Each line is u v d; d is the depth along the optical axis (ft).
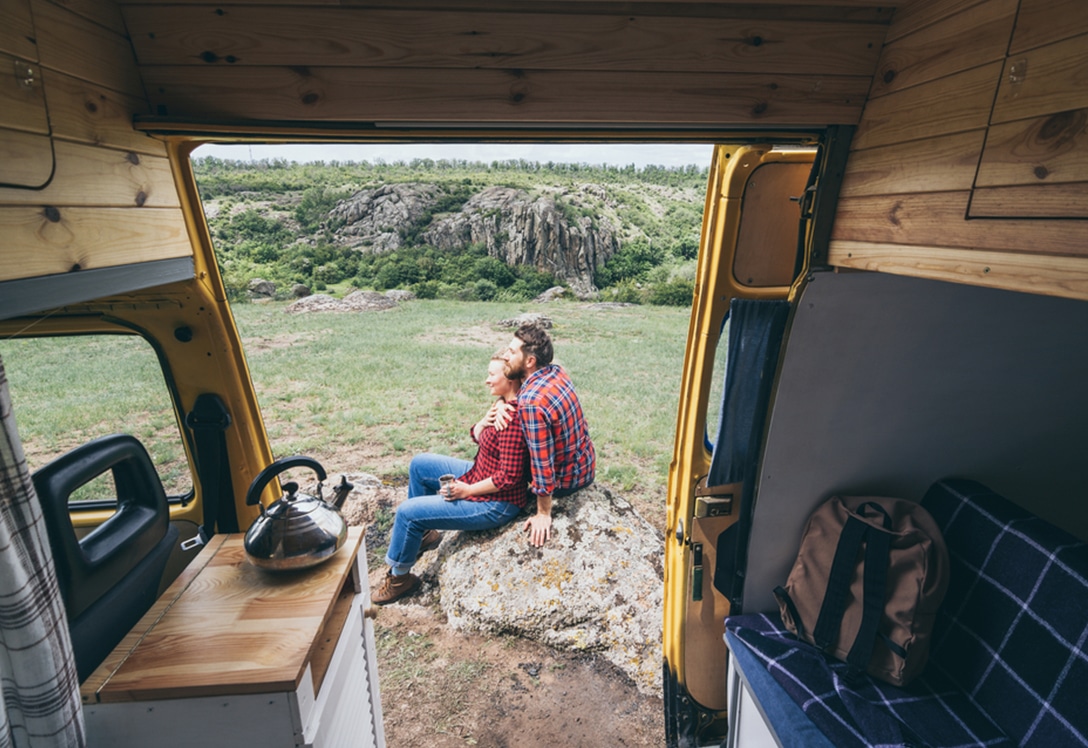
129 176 4.36
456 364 40.98
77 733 3.39
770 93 4.75
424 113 4.50
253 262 121.90
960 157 3.87
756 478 6.51
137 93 4.34
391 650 9.62
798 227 6.23
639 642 9.27
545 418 9.39
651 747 7.92
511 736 8.09
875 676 5.80
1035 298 6.00
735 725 6.81
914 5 4.30
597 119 4.63
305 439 24.34
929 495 6.66
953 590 6.03
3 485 2.94
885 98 4.65
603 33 4.37
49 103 3.42
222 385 6.86
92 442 4.25
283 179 176.55
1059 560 5.19
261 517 4.67
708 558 7.10
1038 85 3.29
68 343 7.07
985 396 6.42
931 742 5.15
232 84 4.36
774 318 5.90
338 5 4.15
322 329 57.11
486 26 4.28
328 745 4.42
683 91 4.64
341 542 4.78
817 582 6.25
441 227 133.39
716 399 6.73
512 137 4.77
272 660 3.78
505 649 9.58
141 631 4.06
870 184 4.85
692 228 149.18
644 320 67.97
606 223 139.23
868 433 6.37
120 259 4.24
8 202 3.06
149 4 4.08
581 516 10.45
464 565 10.39
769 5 4.43
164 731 3.74
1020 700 5.14
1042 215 3.31
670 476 7.41
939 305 5.85
